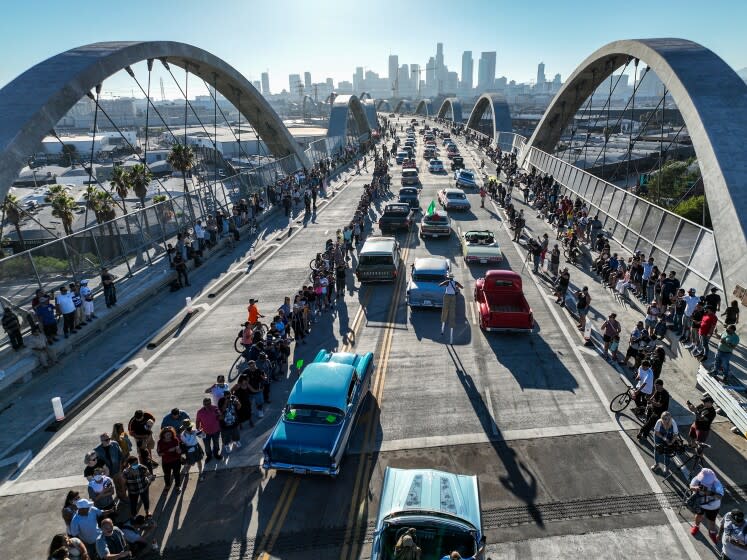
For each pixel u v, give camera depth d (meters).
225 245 29.98
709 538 9.09
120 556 8.08
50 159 104.56
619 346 16.69
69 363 16.44
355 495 10.22
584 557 8.70
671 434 10.50
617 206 29.61
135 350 17.28
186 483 10.73
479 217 36.16
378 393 13.98
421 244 29.48
